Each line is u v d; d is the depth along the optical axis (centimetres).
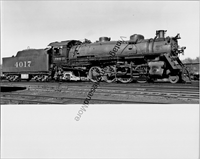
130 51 1302
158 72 1179
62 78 1578
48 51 1692
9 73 1988
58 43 1661
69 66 1542
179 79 1239
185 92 823
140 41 1312
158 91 870
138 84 1133
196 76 1833
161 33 1277
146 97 819
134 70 1265
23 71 1848
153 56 1240
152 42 1255
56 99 877
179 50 1249
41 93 1073
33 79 1806
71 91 1052
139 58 1267
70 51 1570
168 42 1209
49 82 1559
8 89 1269
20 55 1894
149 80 1295
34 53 1769
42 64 1698
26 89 1242
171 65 1160
